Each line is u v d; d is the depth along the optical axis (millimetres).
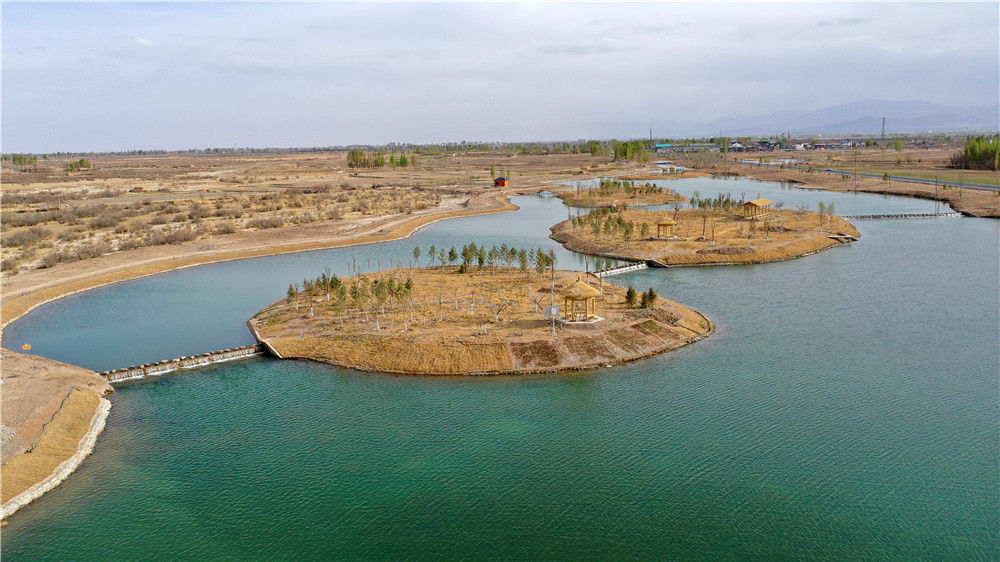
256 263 146000
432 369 78312
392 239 171125
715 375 76562
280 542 48156
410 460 58875
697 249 143000
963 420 64500
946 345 85438
